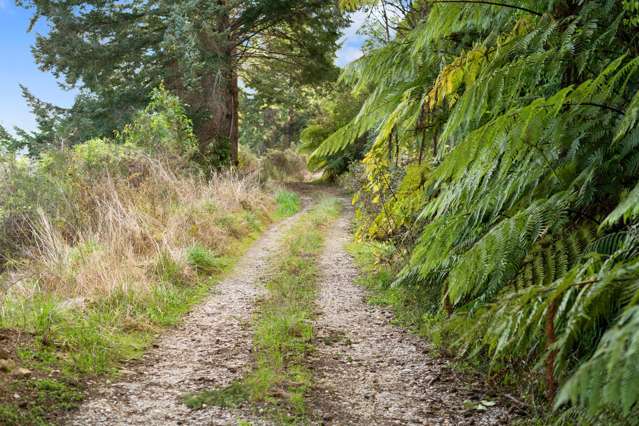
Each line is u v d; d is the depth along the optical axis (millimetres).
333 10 19281
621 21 2768
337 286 7160
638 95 2059
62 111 19141
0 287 5469
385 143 5148
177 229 8727
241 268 8258
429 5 5602
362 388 3896
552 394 2121
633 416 2014
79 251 6617
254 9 18766
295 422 3268
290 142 41125
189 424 3164
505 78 2670
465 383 3889
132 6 18641
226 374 4047
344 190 21422
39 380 3473
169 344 4797
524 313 2262
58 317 4598
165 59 18375
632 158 2473
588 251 2553
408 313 5633
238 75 23156
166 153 12836
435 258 3244
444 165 2518
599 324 2395
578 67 2674
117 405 3385
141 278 6348
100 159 10883
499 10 3318
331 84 23188
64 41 17734
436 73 3945
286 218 14078
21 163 8906
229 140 19594
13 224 7711
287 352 4582
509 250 2578
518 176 2801
